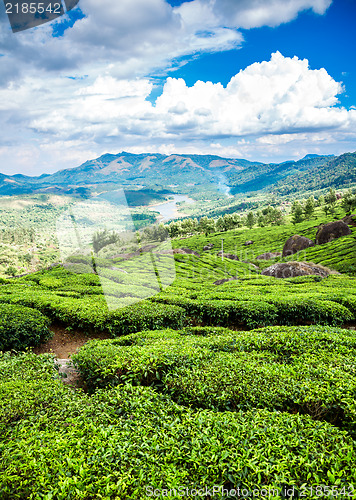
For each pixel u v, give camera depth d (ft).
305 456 12.04
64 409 15.96
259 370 20.12
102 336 36.63
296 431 13.92
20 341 31.24
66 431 14.03
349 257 127.13
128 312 35.81
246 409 16.99
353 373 19.15
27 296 41.24
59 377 22.49
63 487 10.25
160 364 21.62
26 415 15.26
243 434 13.46
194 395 17.90
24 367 22.11
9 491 10.03
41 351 33.09
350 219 173.06
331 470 11.17
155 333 30.81
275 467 11.43
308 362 21.63
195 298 49.67
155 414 15.70
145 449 12.66
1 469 11.04
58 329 37.73
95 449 12.47
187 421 14.85
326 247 148.15
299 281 82.43
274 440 13.08
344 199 254.68
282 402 17.13
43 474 10.77
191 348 24.29
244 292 59.21
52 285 48.24
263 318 41.14
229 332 32.73
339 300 47.11
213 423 14.43
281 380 18.93
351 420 14.90
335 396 16.24
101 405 16.46
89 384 22.38
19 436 13.20
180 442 12.97
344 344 25.54
